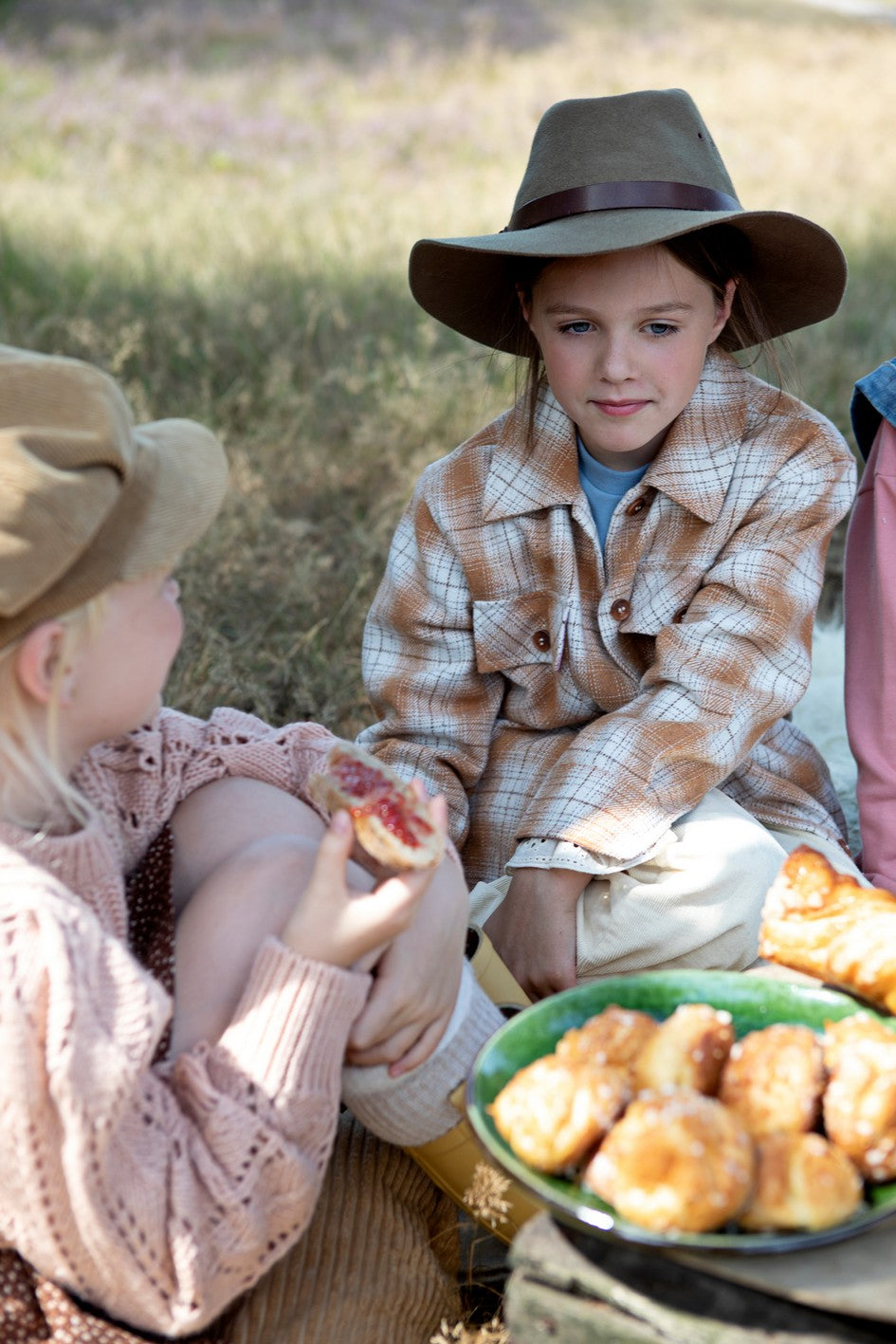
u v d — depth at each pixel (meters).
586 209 1.99
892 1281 1.07
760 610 2.04
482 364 4.67
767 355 2.48
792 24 17.58
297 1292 1.42
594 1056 1.20
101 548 1.25
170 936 1.41
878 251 6.62
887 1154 1.15
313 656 3.09
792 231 2.02
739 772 2.20
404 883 1.31
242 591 3.38
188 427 1.38
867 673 2.17
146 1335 1.31
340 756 1.39
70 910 1.25
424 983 1.44
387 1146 1.63
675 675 2.04
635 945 1.94
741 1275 1.08
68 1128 1.18
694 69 14.13
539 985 1.96
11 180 8.25
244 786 1.60
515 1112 1.18
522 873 1.99
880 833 2.12
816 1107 1.19
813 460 2.09
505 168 9.27
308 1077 1.29
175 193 8.04
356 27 15.36
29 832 1.33
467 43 14.90
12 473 1.19
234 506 3.72
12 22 14.39
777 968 1.74
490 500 2.16
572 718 2.23
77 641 1.27
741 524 2.09
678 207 1.99
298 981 1.29
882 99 12.77
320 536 3.83
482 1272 1.69
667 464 2.07
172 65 12.66
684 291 1.95
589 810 1.96
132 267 5.77
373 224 7.02
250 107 11.28
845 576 2.25
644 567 2.12
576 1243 1.15
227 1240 1.26
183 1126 1.27
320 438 4.29
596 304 1.95
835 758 2.83
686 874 1.93
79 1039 1.19
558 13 17.05
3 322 4.98
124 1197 1.21
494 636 2.20
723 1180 1.08
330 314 5.20
